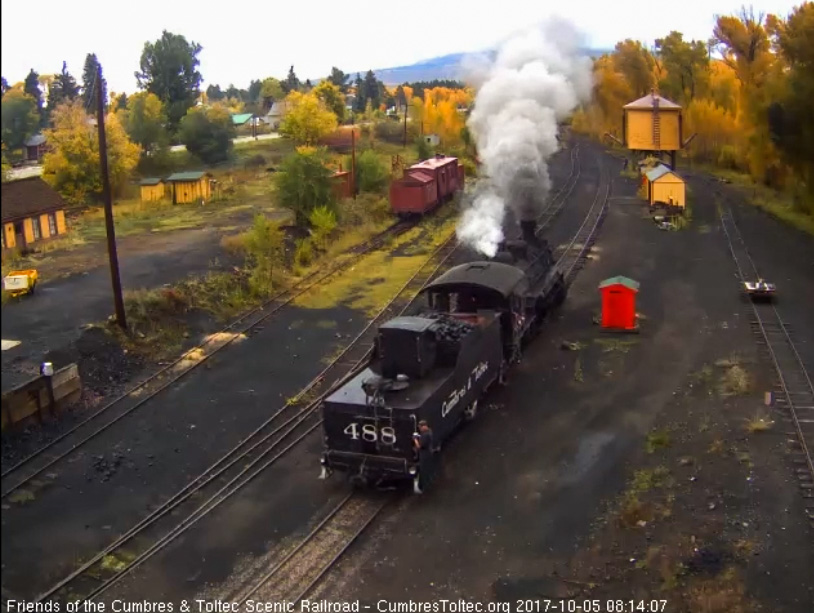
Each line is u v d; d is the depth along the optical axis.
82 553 12.42
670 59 68.69
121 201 46.44
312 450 15.88
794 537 11.98
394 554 12.16
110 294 24.84
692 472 14.17
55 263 29.81
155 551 12.39
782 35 38.22
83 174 44.22
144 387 19.20
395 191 40.09
